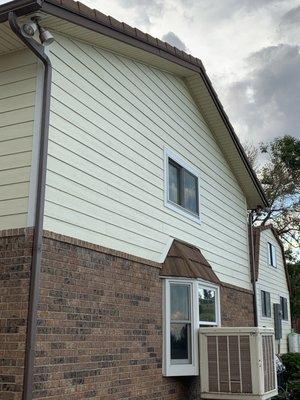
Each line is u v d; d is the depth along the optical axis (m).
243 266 13.48
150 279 8.05
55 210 5.99
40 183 5.74
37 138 5.96
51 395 5.47
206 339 8.52
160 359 7.93
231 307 11.89
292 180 31.53
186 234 9.86
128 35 7.68
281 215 31.25
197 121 11.33
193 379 8.51
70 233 6.22
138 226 7.99
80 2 6.53
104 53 7.82
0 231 5.78
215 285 9.79
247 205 14.93
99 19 6.89
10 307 5.43
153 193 8.70
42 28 6.07
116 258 7.18
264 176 31.77
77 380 5.94
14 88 6.35
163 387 7.87
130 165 8.03
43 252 5.65
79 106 6.86
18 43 6.31
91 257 6.58
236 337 8.29
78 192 6.53
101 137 7.29
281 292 20.28
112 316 6.84
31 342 5.23
